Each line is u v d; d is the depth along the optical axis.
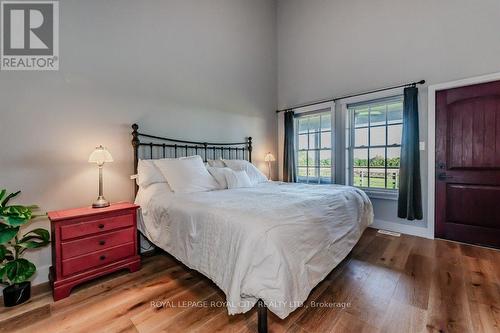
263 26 4.17
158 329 1.38
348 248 2.03
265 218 1.40
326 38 3.78
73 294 1.76
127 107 2.52
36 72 1.99
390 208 3.22
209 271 1.49
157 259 2.40
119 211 2.03
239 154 3.75
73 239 1.79
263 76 4.18
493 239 2.51
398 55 3.07
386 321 1.41
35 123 1.98
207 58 3.28
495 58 2.44
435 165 2.83
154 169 2.46
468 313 1.46
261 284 1.18
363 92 3.39
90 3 2.25
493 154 2.49
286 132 4.22
